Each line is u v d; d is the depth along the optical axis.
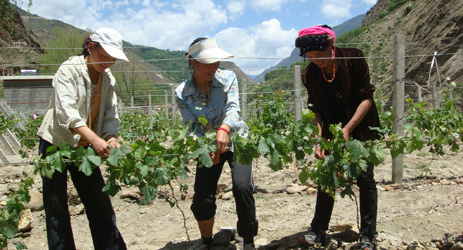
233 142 2.76
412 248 3.18
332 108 3.25
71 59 2.75
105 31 2.72
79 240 3.93
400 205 4.55
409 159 7.73
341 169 2.88
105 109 2.97
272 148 2.74
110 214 2.98
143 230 4.22
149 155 2.69
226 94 3.15
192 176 6.46
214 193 3.17
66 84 2.66
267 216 4.44
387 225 3.86
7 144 10.23
